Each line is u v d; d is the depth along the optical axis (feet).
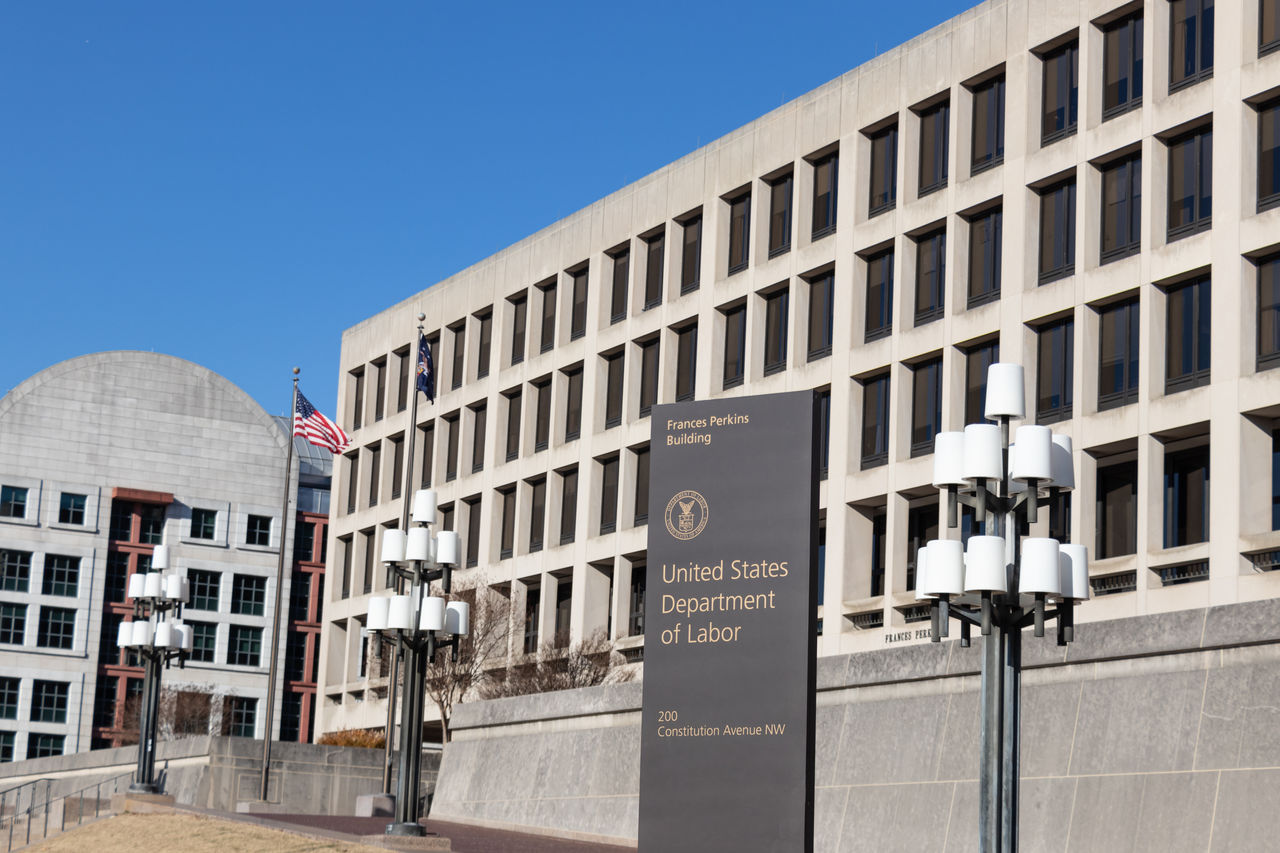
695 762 75.56
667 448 79.36
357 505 244.22
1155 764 82.48
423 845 97.35
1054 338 143.43
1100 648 87.10
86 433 356.38
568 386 205.36
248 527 369.71
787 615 75.36
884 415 159.74
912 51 160.35
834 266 167.02
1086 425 136.87
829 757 103.40
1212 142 132.05
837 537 159.33
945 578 55.98
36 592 343.46
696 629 76.95
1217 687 80.79
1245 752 78.33
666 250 189.78
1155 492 130.93
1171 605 126.62
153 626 140.77
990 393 57.72
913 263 158.10
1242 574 122.42
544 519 204.13
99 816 135.13
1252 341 126.31
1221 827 78.02
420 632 99.40
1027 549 55.72
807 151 171.83
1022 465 56.34
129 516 358.43
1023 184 145.89
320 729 241.55
